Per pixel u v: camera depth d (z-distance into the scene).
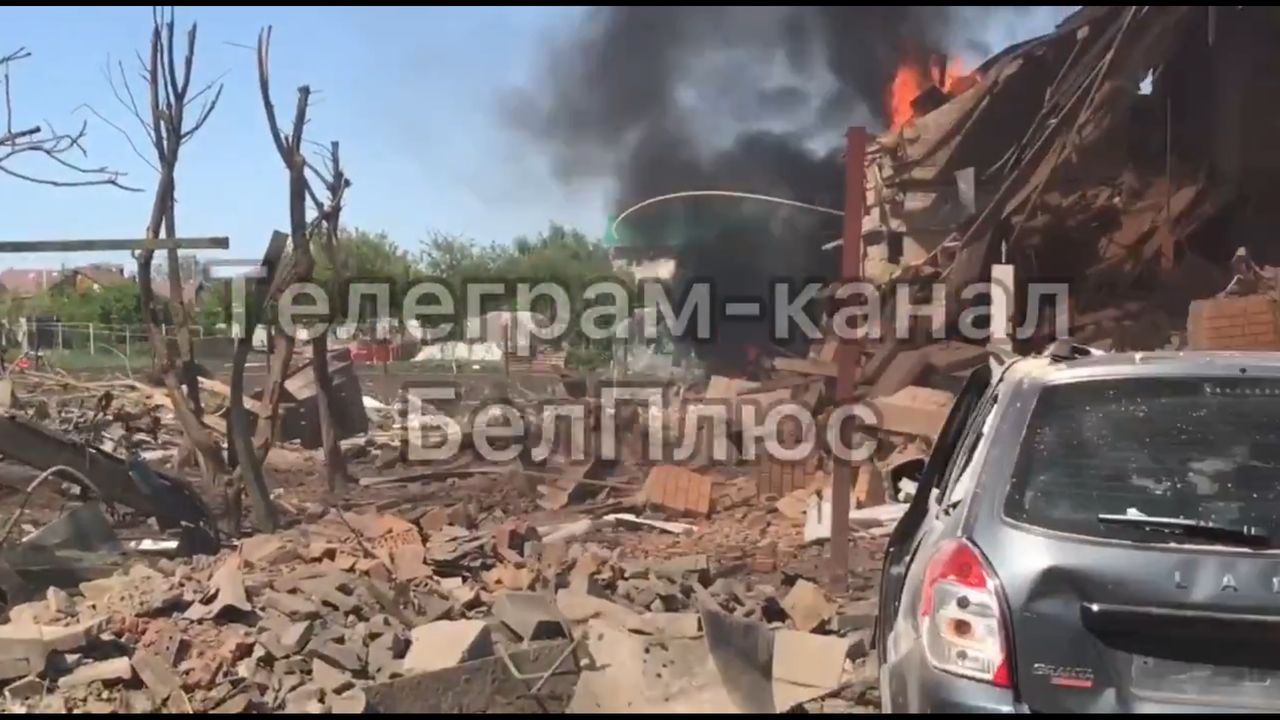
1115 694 3.47
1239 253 14.80
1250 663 3.44
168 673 5.58
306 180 10.25
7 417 8.38
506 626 6.05
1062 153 15.91
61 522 8.27
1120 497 3.71
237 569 6.80
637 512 11.46
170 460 13.55
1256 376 4.01
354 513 11.13
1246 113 15.87
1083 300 15.68
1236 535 3.55
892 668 4.04
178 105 9.99
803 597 6.75
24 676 5.62
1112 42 15.72
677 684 5.60
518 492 12.76
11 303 25.88
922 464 5.78
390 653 5.85
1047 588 3.54
